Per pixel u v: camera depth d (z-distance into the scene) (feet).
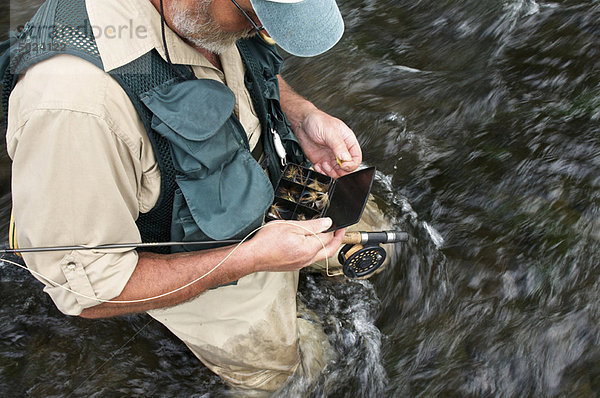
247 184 5.56
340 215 6.13
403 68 12.27
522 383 7.04
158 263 5.31
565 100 10.62
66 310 5.02
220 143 5.29
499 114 10.71
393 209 9.19
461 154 10.06
